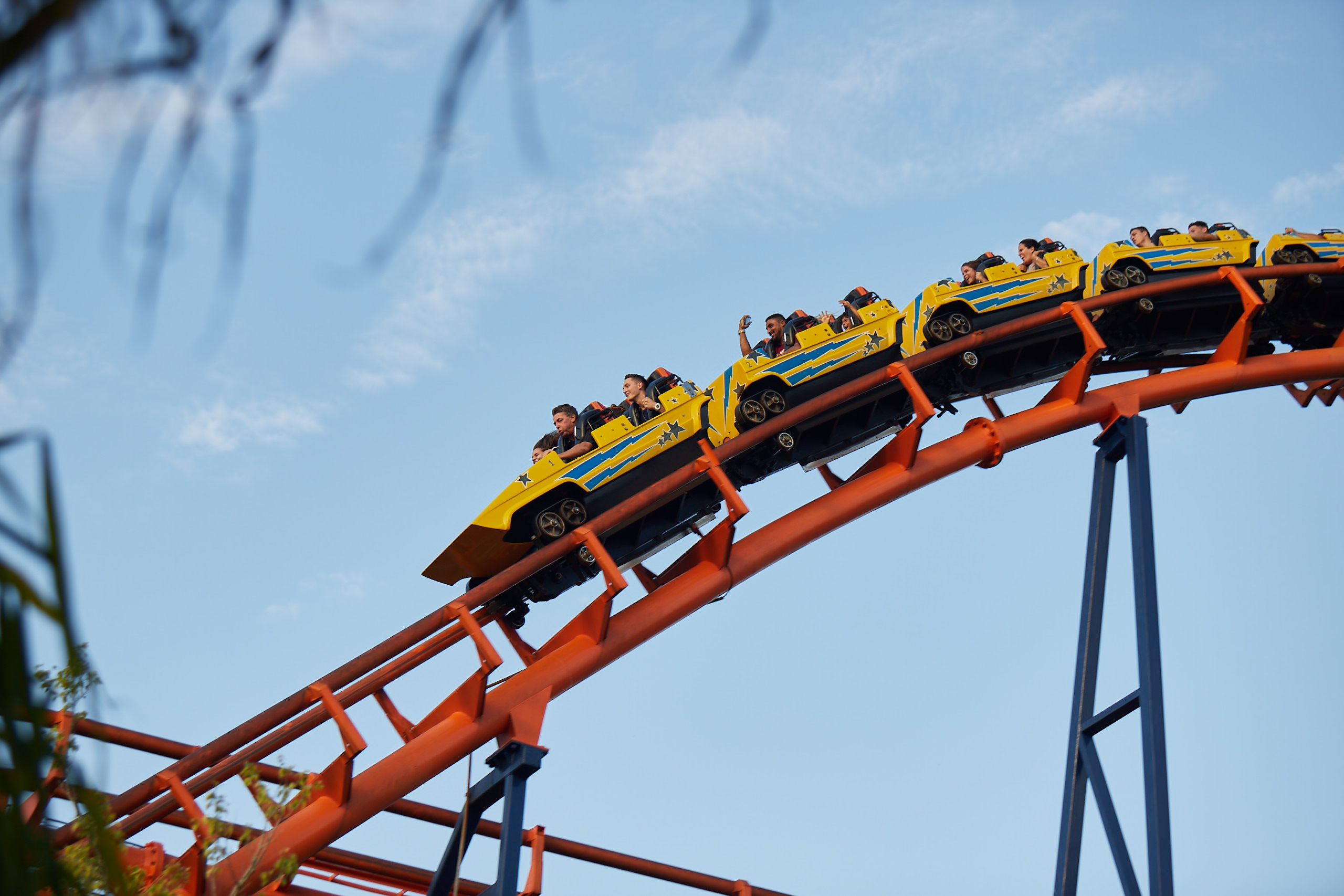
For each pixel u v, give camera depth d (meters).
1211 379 21.72
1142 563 19.44
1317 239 23.97
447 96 1.89
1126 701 18.69
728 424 18.81
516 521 17.55
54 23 1.84
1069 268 22.20
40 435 2.34
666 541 18.58
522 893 18.97
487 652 15.55
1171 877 17.23
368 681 15.58
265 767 16.58
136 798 14.20
